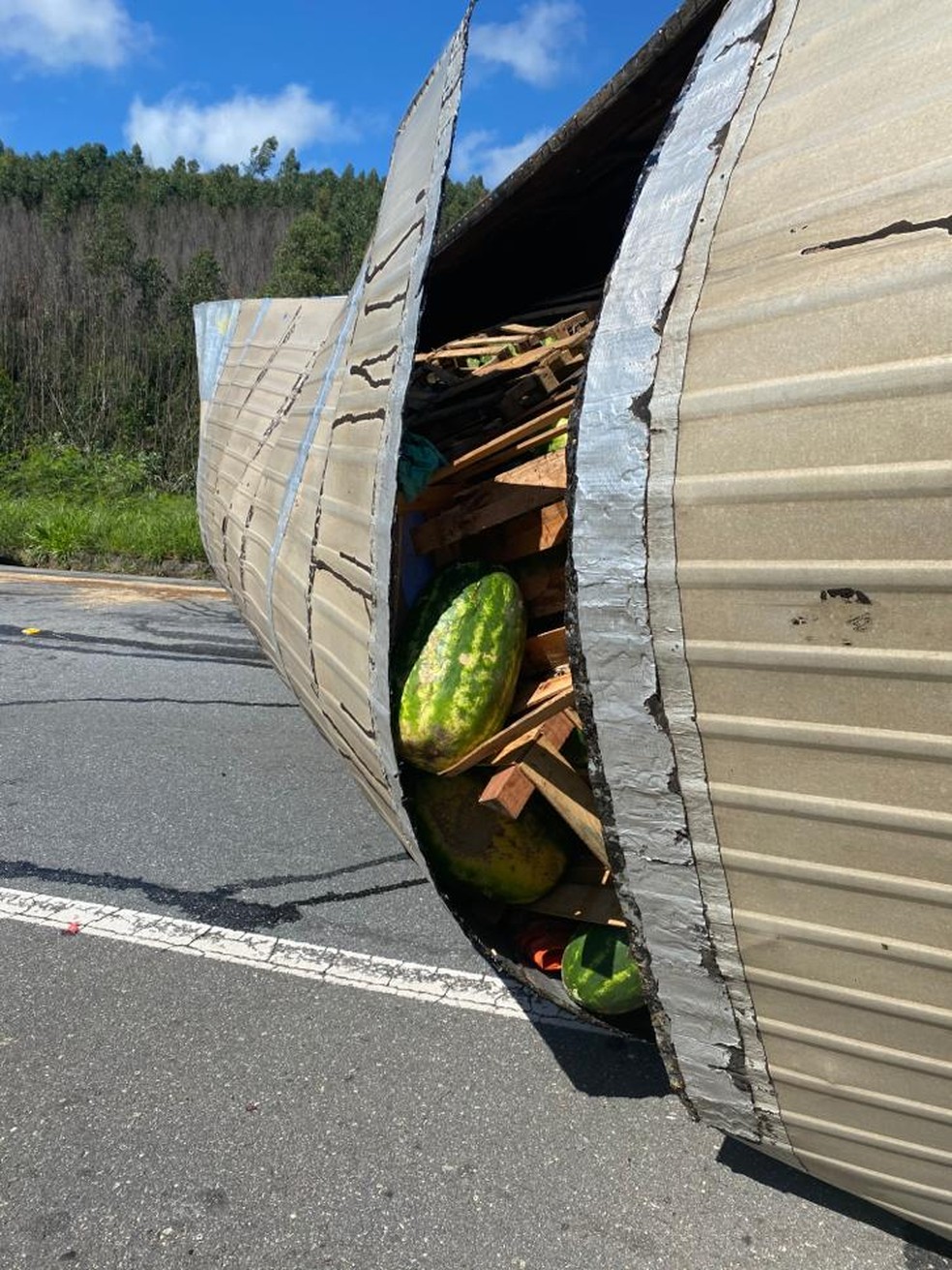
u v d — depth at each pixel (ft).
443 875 9.07
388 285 9.00
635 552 5.63
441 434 10.55
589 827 8.14
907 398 4.69
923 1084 5.74
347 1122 8.75
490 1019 10.30
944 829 5.02
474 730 7.98
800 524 5.04
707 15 7.41
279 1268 7.24
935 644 4.79
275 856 13.97
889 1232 7.55
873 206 4.97
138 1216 7.68
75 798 15.87
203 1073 9.36
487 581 8.36
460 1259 7.34
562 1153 8.41
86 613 30.58
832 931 5.62
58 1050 9.62
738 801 5.67
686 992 6.54
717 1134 8.63
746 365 5.23
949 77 4.95
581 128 9.68
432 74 9.62
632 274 5.94
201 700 21.36
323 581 9.35
